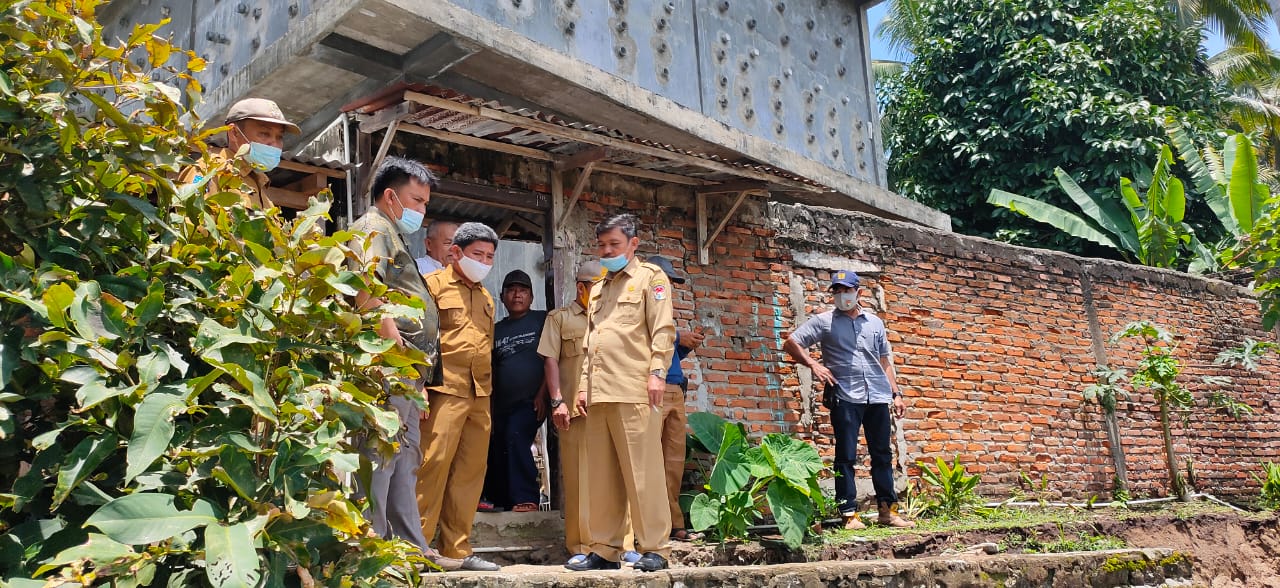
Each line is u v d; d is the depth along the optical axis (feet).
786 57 31.60
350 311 9.30
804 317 26.43
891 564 17.54
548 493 22.29
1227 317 36.35
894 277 28.37
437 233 18.26
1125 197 40.34
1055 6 46.32
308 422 8.70
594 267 19.25
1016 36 46.09
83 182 8.41
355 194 19.86
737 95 29.40
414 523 14.42
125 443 7.89
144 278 8.48
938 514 25.81
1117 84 45.47
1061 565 20.02
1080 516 26.73
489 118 19.10
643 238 24.12
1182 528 27.27
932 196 46.83
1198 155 40.96
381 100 18.94
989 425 28.99
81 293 7.82
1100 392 30.94
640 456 16.46
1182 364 32.50
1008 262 30.94
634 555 16.90
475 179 21.67
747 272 25.75
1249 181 36.04
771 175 23.57
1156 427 32.86
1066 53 44.42
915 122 48.60
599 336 17.02
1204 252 39.19
